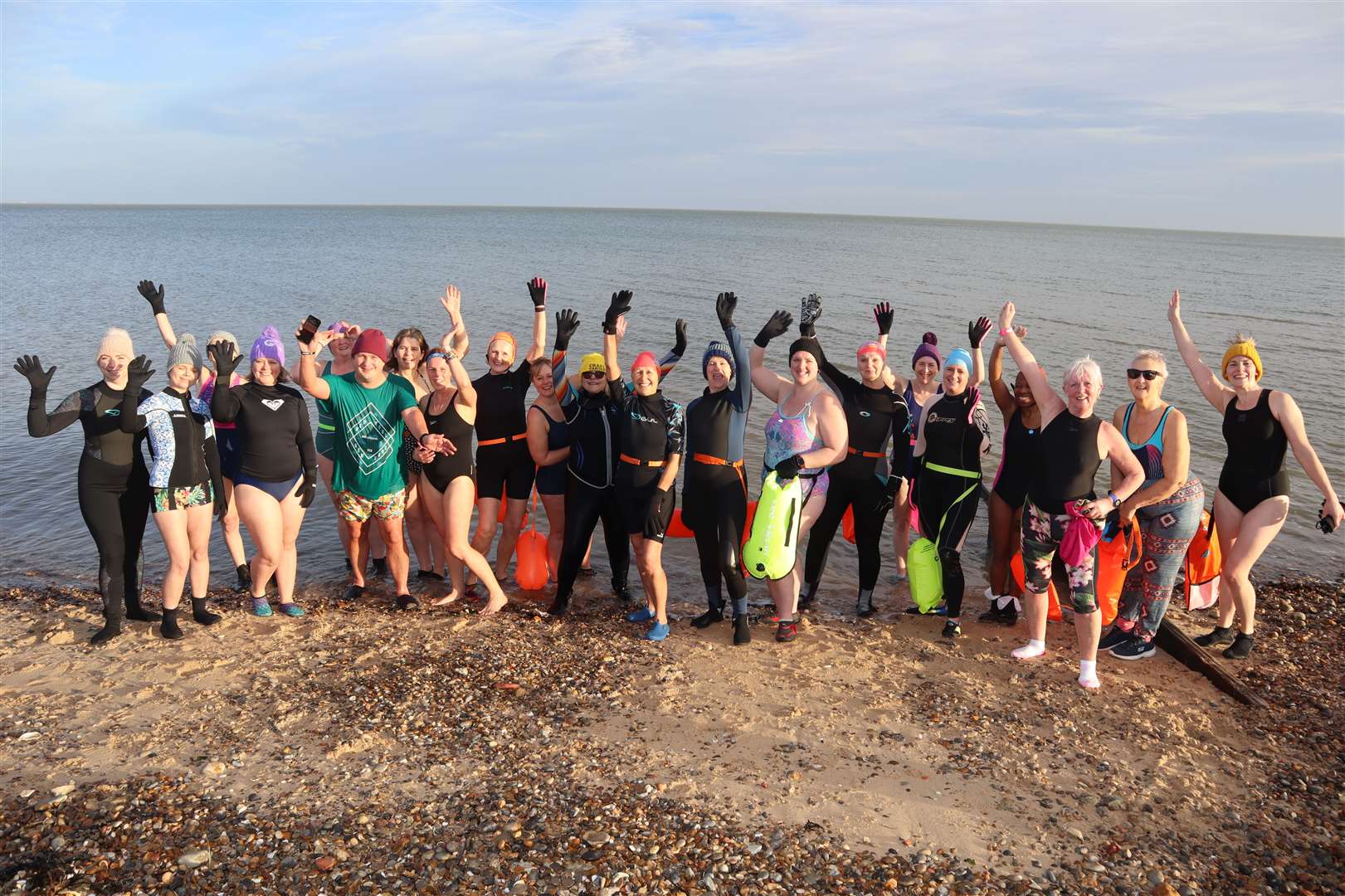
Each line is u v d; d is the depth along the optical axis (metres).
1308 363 22.47
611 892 3.83
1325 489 5.89
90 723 5.27
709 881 3.91
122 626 6.77
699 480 6.59
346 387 6.81
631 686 5.96
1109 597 6.34
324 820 4.31
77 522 9.79
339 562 8.72
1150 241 184.25
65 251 69.56
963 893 3.89
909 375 20.23
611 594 7.98
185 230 124.44
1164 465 5.94
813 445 6.68
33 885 3.76
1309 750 5.18
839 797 4.63
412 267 53.38
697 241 101.50
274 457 6.69
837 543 9.56
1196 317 33.78
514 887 3.84
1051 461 5.89
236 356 6.43
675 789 4.69
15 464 11.70
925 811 4.53
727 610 7.50
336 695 5.69
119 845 4.05
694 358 20.22
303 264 56.22
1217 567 6.70
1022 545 6.21
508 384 7.51
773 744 5.20
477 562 7.19
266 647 6.46
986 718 5.54
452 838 4.19
